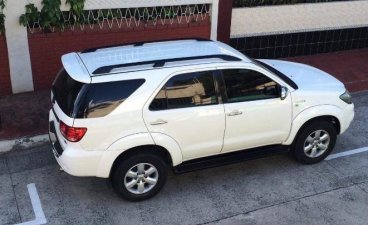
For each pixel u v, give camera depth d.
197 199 6.04
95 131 5.35
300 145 6.66
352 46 12.92
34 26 9.09
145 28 9.98
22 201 5.96
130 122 5.48
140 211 5.77
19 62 9.09
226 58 6.02
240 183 6.43
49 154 7.15
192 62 5.84
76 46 9.50
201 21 10.57
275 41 11.82
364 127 8.25
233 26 11.19
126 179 5.73
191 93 5.76
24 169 6.72
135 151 5.68
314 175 6.64
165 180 5.98
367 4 12.57
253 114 6.12
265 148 6.56
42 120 8.08
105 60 5.86
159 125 5.61
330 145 6.87
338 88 6.75
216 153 6.21
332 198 6.10
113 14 9.65
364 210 5.87
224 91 5.94
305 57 12.25
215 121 5.91
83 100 5.31
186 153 5.94
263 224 5.57
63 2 9.05
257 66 6.12
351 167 6.88
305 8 11.79
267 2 11.38
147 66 5.65
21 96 9.15
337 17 12.30
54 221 5.58
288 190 6.27
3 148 7.18
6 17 8.65
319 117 6.61
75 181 6.42
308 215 5.75
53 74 9.52
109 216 5.68
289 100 6.30
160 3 9.88
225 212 5.79
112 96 5.41
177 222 5.58
